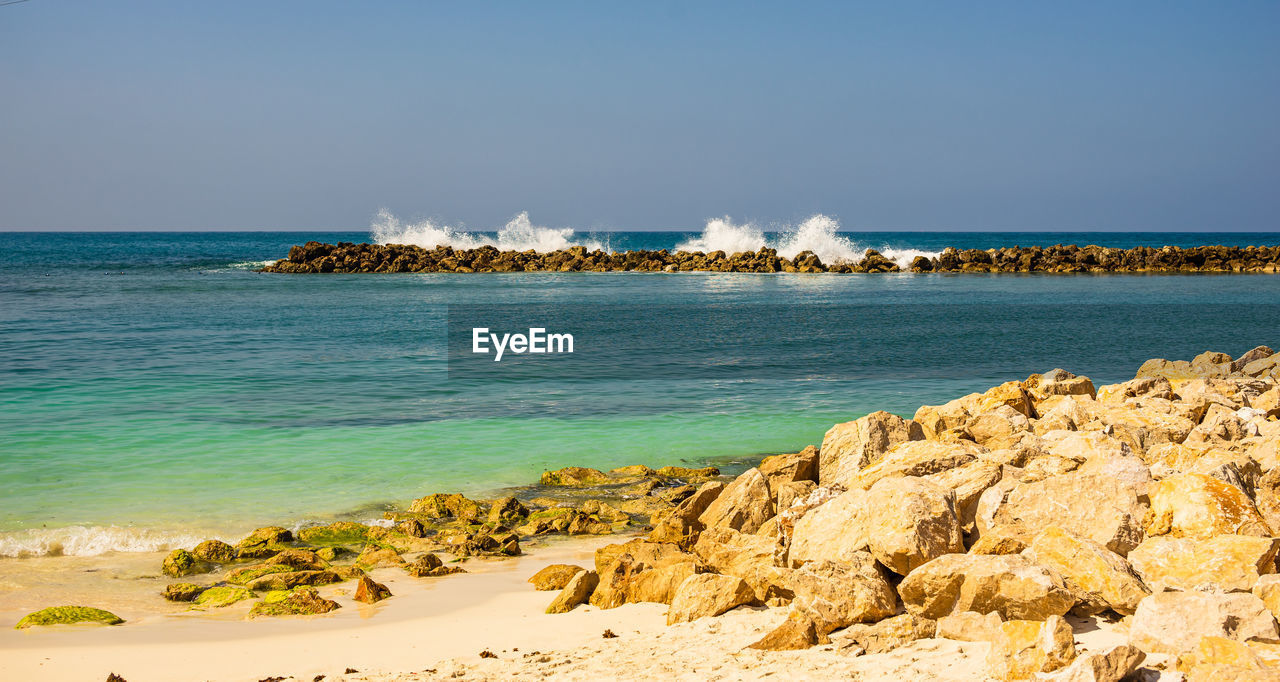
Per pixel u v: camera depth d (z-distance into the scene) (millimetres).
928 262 77938
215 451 16812
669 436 18750
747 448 17906
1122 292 56844
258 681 7559
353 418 19984
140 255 108000
